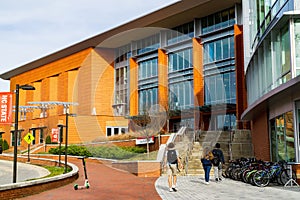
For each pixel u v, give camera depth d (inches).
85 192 473.7
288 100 593.0
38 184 469.4
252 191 477.4
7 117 504.7
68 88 1909.4
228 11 1433.3
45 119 1876.2
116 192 470.6
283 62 582.6
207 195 438.0
